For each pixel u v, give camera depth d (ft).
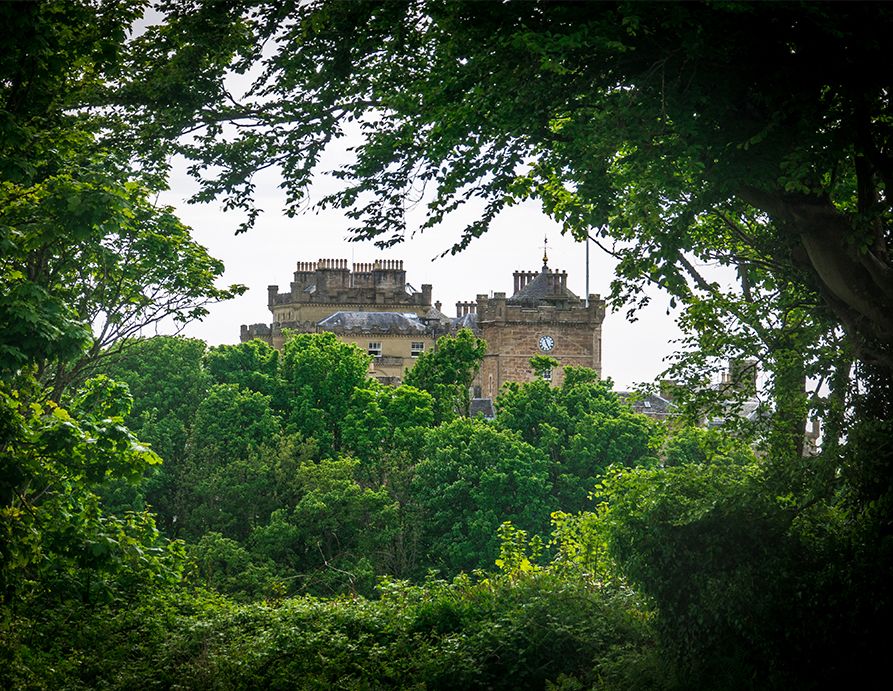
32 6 109.60
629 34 98.43
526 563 151.84
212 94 135.64
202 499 375.04
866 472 107.76
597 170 105.50
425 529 383.86
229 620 139.54
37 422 119.55
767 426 128.16
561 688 116.98
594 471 404.36
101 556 122.62
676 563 113.19
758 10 92.48
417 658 128.98
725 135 100.83
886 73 96.12
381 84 130.52
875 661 100.37
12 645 112.78
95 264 173.47
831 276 106.01
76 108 133.80
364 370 463.42
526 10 101.09
